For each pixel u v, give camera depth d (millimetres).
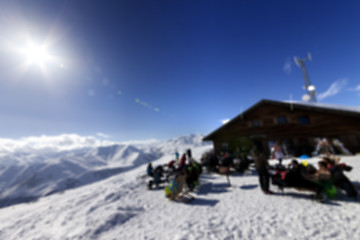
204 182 7297
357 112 11148
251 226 3193
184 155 6395
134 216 4453
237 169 8555
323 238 2615
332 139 12211
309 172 4422
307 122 13289
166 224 3715
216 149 15906
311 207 3660
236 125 15633
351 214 3182
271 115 14570
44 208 6684
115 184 9609
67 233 3867
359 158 8758
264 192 4797
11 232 4559
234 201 4574
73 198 7527
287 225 3084
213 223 3471
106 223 4090
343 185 3967
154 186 7754
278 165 5402
